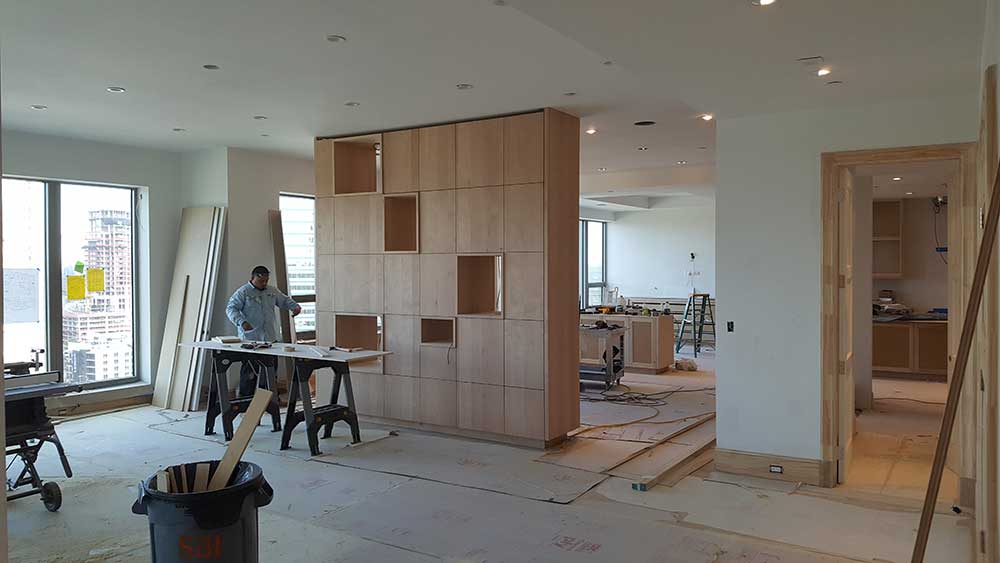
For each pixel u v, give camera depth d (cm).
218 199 794
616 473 520
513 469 531
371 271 686
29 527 420
